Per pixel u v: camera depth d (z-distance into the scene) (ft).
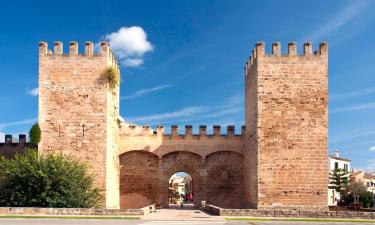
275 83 168.55
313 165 164.76
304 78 168.96
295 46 170.40
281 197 163.43
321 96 168.04
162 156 200.13
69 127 171.22
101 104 172.14
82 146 170.30
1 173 155.74
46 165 152.87
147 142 200.54
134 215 130.31
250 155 183.21
